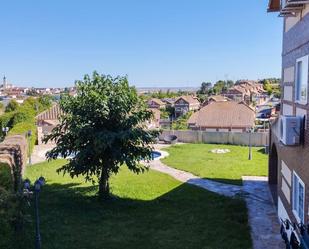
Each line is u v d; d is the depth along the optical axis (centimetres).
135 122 1577
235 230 1312
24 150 2222
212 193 1833
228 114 5069
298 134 1012
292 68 1205
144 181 2066
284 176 1329
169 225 1368
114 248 1159
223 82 17300
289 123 1013
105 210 1525
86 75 1590
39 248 1064
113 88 1593
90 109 1540
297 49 1122
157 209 1561
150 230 1316
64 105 1584
